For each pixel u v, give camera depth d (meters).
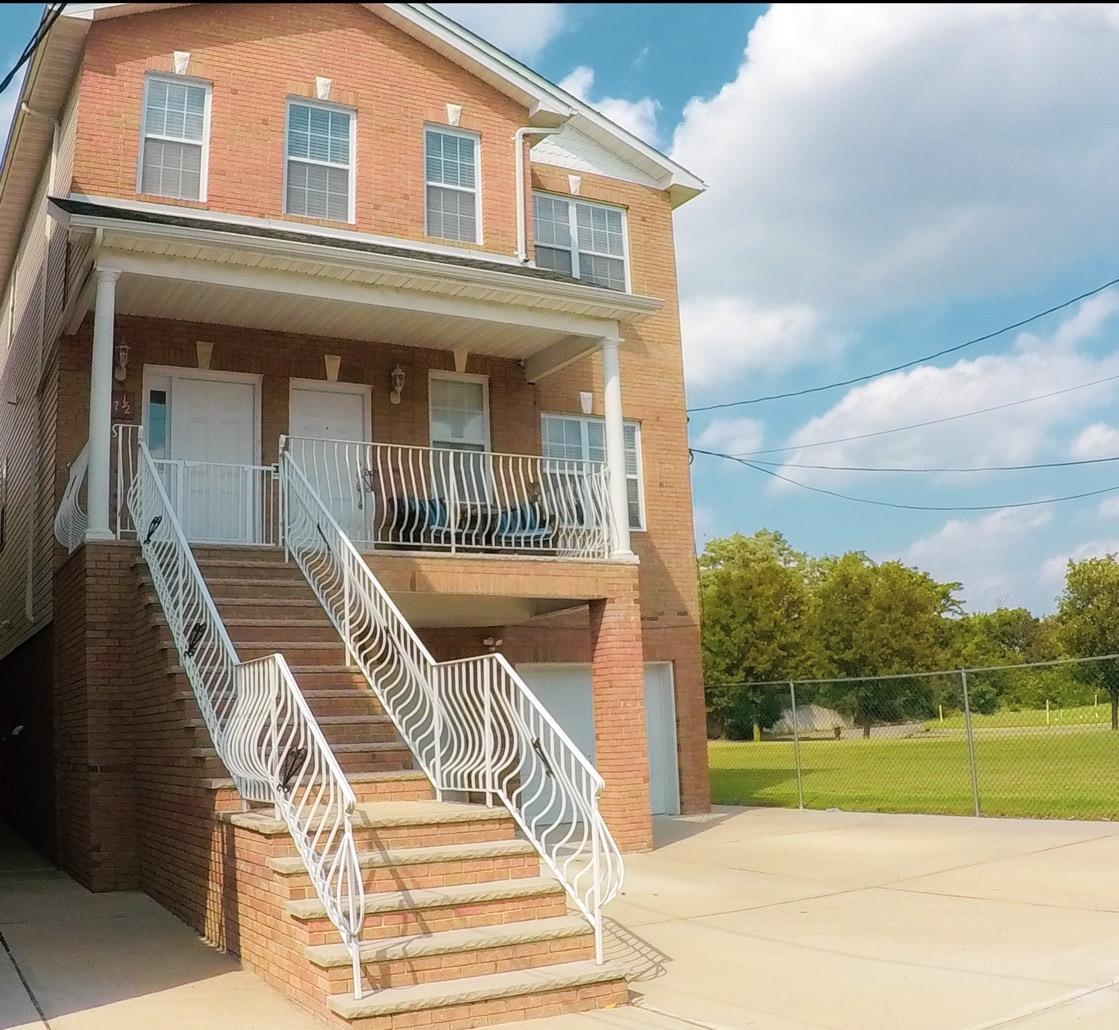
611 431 13.26
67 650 11.11
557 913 6.89
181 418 13.04
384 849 7.03
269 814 7.37
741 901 9.29
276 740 6.88
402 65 14.84
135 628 10.18
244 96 13.58
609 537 13.11
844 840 12.70
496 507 13.43
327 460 13.27
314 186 13.92
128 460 12.38
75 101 12.94
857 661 39.91
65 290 12.41
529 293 12.47
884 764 25.55
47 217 14.19
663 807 15.97
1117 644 31.80
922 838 12.52
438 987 5.86
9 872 11.00
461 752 8.46
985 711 36.34
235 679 7.80
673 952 7.48
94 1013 5.91
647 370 16.69
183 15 13.34
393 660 9.75
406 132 14.67
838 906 8.92
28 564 13.87
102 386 10.52
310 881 6.38
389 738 9.12
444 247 14.56
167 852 8.97
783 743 34.94
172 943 7.66
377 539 13.55
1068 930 7.67
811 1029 5.62
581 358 14.59
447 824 7.36
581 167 16.84
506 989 5.87
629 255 17.09
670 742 16.08
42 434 13.45
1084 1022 5.54
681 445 16.81
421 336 13.92
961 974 6.62
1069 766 22.48
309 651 9.70
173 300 12.16
